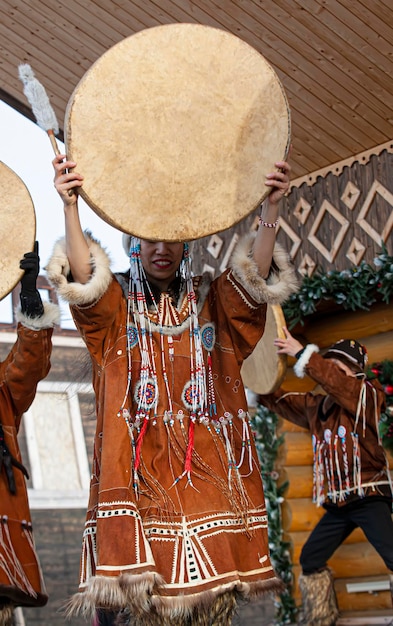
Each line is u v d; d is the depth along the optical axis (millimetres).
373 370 5879
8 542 3266
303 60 5762
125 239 3102
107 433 2748
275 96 2842
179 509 2691
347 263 6215
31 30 6223
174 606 2545
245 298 2928
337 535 5258
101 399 2844
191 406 2834
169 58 2775
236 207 2818
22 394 3475
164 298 2936
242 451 2896
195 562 2613
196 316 2918
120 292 2887
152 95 2760
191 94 2795
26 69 2752
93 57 6281
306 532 6312
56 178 2691
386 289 5754
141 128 2752
